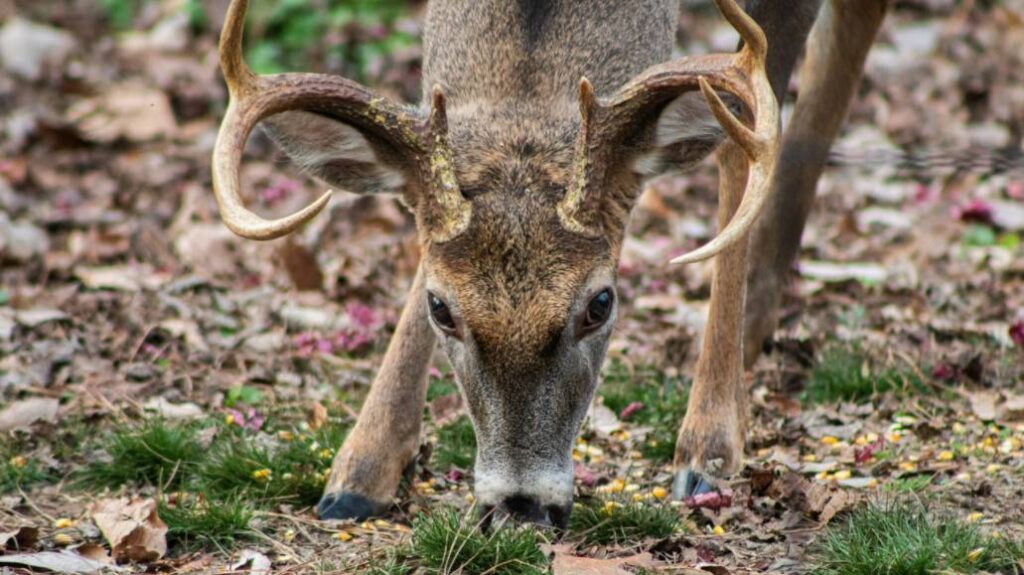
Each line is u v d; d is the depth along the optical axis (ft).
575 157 28.30
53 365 41.42
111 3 82.43
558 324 27.76
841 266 52.47
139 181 60.85
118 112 68.23
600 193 28.53
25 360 41.73
